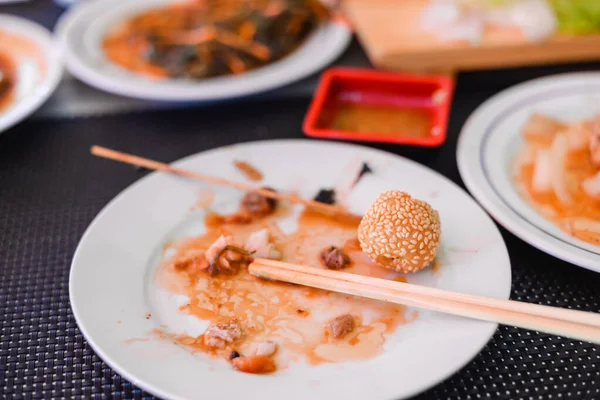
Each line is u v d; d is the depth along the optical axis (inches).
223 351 16.3
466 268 17.5
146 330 16.5
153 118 24.0
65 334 17.3
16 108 22.8
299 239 18.9
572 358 16.4
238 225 19.3
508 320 16.0
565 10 25.2
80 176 21.6
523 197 19.5
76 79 26.3
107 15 29.1
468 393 15.9
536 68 25.7
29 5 33.0
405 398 14.9
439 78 23.0
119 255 18.0
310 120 21.6
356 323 16.7
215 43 25.4
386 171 20.1
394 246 17.3
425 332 16.2
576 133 20.7
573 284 17.9
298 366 15.9
